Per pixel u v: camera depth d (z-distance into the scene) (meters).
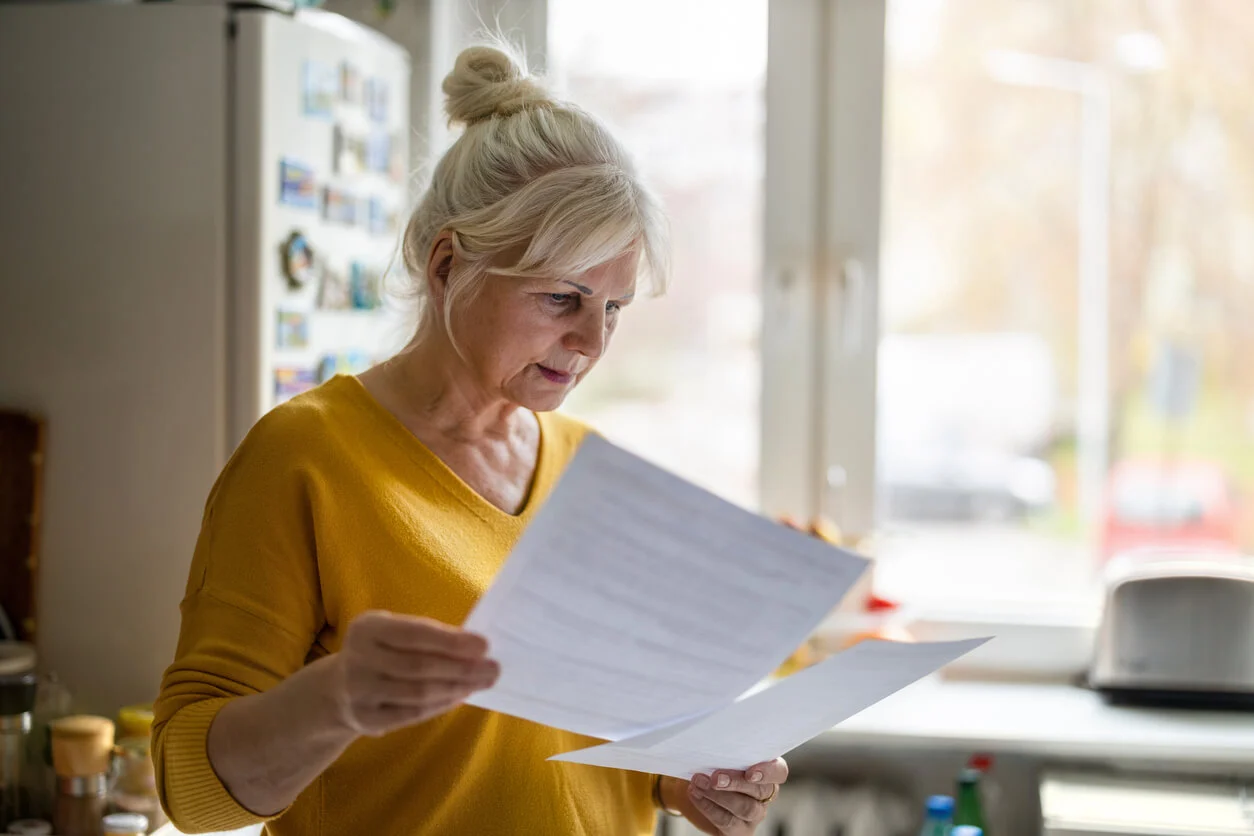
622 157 0.97
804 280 1.86
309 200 1.54
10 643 1.49
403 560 0.95
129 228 1.49
